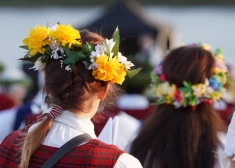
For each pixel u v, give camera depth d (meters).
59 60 2.99
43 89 3.05
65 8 37.72
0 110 8.02
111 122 3.89
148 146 4.32
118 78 3.01
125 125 5.09
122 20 15.05
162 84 4.38
